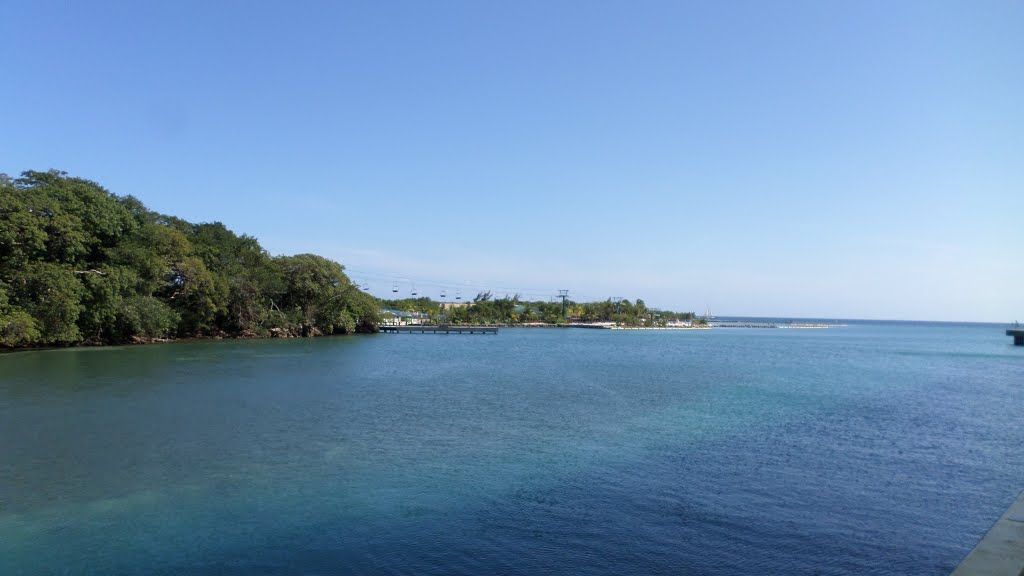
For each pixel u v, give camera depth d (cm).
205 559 1345
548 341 12250
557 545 1427
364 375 5003
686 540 1458
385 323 14825
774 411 3372
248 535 1481
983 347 12125
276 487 1866
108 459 2158
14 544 1426
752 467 2133
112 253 7162
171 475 1981
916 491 1864
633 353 8781
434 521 1580
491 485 1898
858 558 1364
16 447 2316
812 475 2036
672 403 3653
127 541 1443
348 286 11688
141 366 5175
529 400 3719
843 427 2891
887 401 3834
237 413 3077
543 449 2388
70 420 2830
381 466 2114
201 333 9119
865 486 1914
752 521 1592
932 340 16562
